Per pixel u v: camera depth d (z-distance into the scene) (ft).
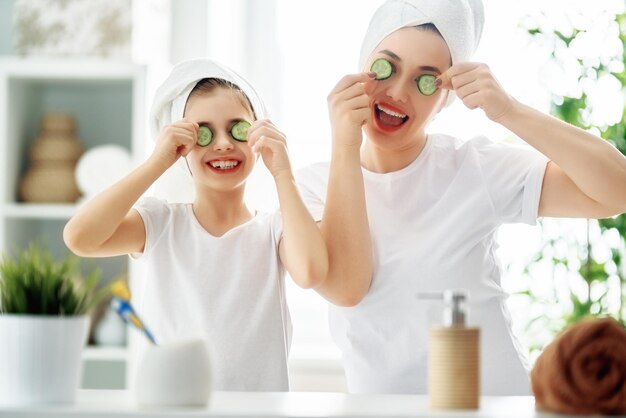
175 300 5.77
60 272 4.14
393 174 6.10
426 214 6.03
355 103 5.76
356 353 5.98
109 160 10.02
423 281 5.85
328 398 4.50
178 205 5.98
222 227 5.91
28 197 10.10
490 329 5.93
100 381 9.78
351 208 5.71
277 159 5.59
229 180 5.74
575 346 3.99
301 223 5.45
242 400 4.36
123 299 4.16
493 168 6.10
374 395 4.70
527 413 3.98
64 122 10.14
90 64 9.91
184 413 3.76
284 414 3.76
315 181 6.36
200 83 5.83
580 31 9.69
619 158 5.81
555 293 9.76
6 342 4.04
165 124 6.06
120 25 10.22
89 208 5.34
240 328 5.65
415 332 5.84
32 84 10.17
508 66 10.24
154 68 10.18
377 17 6.01
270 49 10.79
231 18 10.79
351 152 5.77
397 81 5.83
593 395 3.91
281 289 5.87
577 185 5.80
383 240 5.96
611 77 9.58
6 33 10.84
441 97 5.96
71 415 3.79
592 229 9.54
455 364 3.99
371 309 5.90
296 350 10.59
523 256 9.94
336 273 5.68
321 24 10.82
